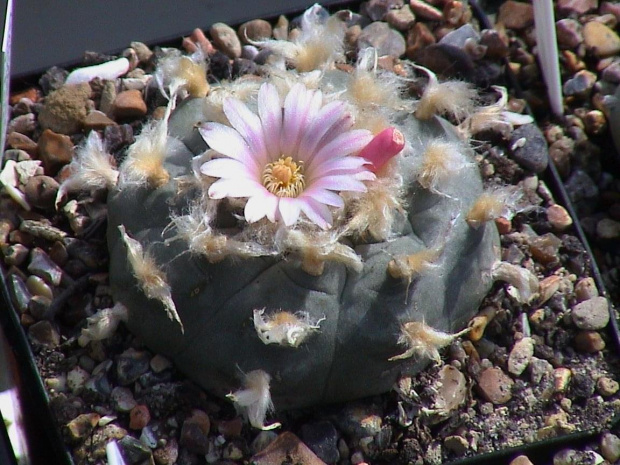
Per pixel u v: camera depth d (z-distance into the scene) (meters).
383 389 0.22
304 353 0.20
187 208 0.21
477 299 0.22
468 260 0.21
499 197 0.21
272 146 0.21
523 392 0.23
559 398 0.23
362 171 0.20
